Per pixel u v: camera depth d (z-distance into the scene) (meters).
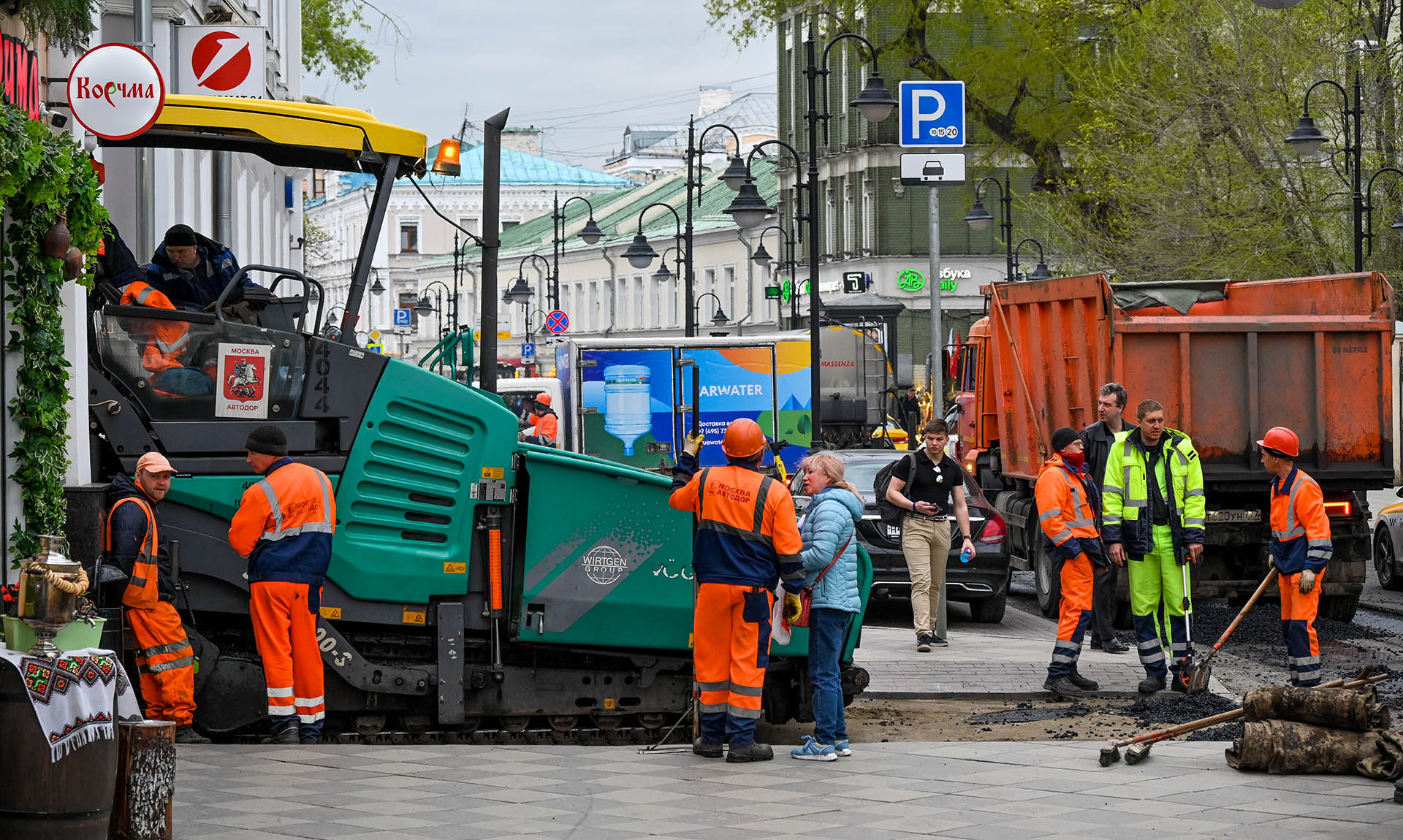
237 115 10.85
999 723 12.46
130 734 7.20
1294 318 17.83
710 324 78.19
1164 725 12.21
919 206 64.50
